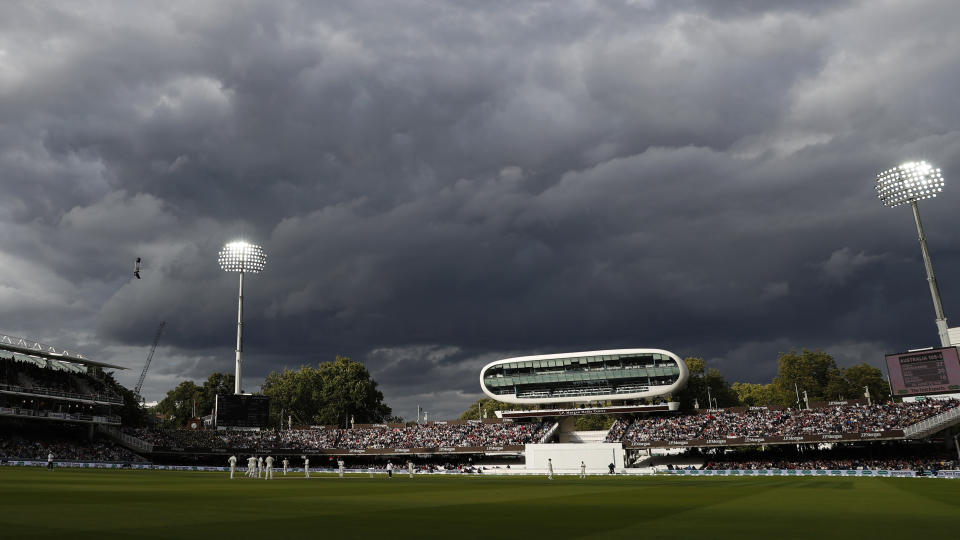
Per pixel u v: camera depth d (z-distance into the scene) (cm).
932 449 9094
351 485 4912
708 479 7138
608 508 2664
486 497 3450
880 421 9231
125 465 9831
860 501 3094
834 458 9350
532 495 3675
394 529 1834
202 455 11806
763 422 10262
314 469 10750
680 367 11294
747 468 8769
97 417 11500
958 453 8362
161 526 1789
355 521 2039
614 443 10050
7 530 1656
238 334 12812
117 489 3766
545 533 1769
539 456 10306
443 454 11400
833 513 2419
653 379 11544
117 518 1980
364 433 12488
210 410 17300
